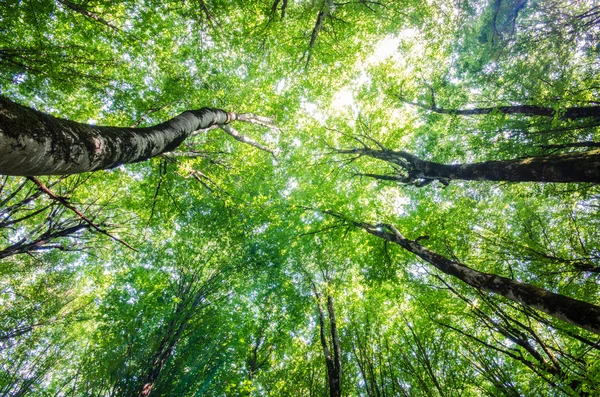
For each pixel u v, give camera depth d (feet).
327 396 31.32
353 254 40.47
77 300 42.80
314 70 41.96
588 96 25.05
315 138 40.24
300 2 30.50
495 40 25.94
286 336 43.55
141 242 37.58
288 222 42.32
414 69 39.83
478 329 30.01
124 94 28.96
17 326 32.53
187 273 39.45
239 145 43.93
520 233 30.27
